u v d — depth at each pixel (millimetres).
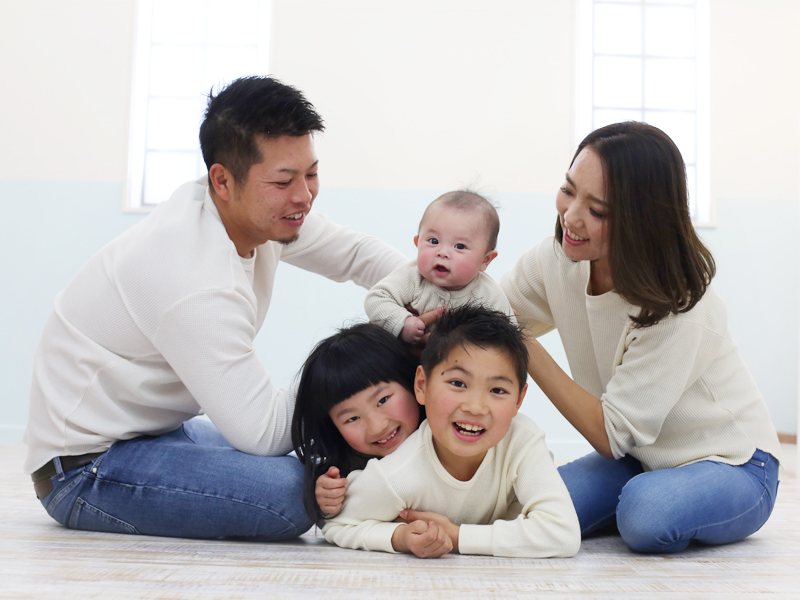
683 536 1278
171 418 1399
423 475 1260
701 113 4312
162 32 4320
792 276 4156
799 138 4160
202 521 1287
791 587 1027
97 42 4148
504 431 1216
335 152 4094
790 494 2223
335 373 1310
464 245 1389
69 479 1326
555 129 4121
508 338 1214
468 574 1066
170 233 1286
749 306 4148
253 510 1274
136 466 1301
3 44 4145
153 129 4293
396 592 949
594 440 1359
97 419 1321
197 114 4301
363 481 1275
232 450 1320
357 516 1280
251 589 941
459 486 1267
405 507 1274
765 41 4219
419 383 1286
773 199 4180
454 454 1260
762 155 4195
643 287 1251
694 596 964
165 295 1247
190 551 1187
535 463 1268
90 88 4133
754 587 1024
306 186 1312
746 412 1413
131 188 4191
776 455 1438
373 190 4082
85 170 4102
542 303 1608
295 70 4125
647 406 1317
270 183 1274
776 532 1558
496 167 4102
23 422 3945
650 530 1258
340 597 914
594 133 1294
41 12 4148
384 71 4125
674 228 1246
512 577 1054
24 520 1480
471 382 1188
